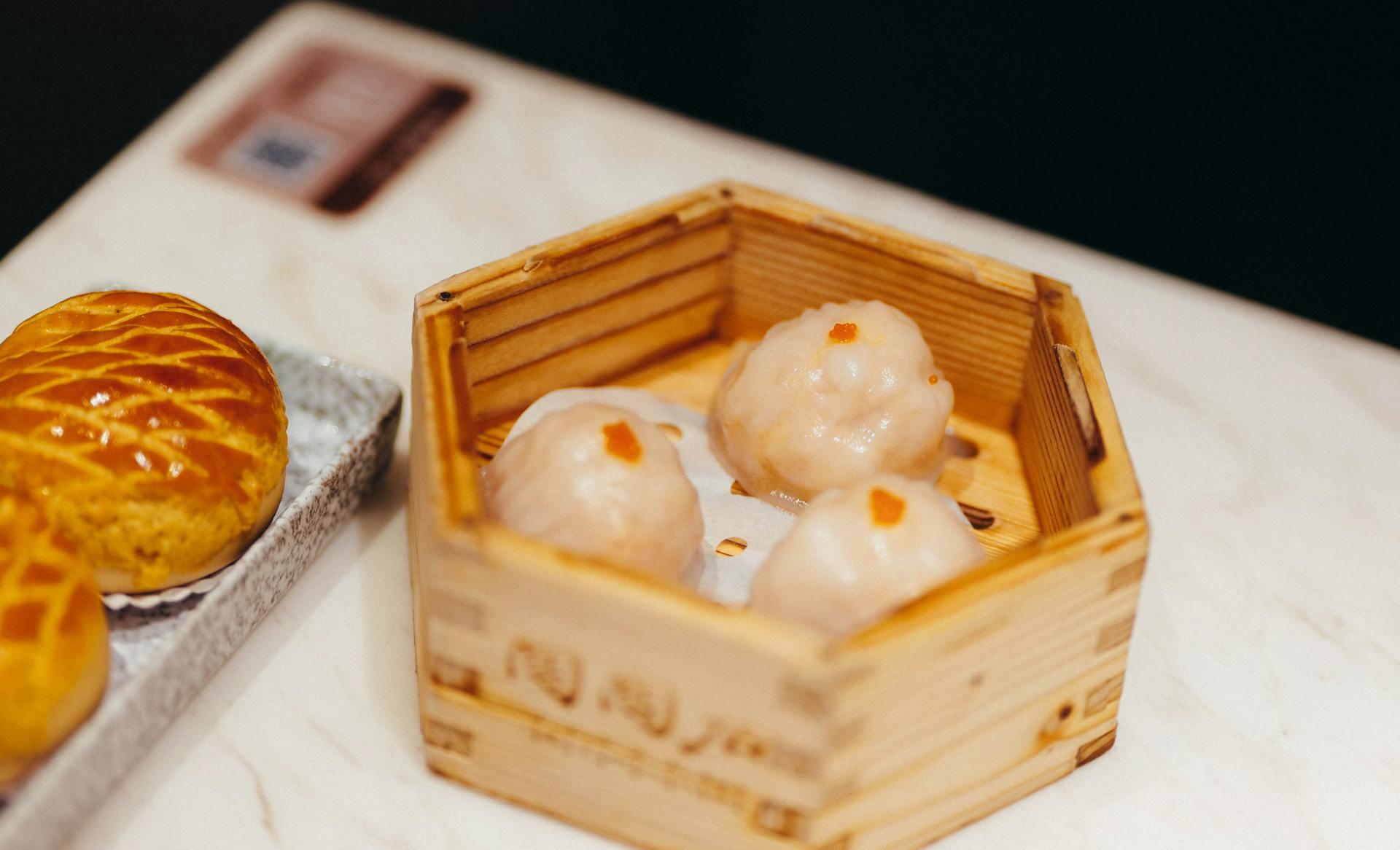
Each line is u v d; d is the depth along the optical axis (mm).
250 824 474
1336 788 496
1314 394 588
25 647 443
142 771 479
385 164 633
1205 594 532
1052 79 906
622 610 426
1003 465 531
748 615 425
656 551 470
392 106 651
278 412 505
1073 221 832
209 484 481
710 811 453
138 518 477
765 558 494
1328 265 813
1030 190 846
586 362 530
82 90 844
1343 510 556
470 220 620
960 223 631
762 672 423
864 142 870
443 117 649
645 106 664
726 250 533
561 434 475
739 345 556
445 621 445
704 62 909
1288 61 912
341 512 520
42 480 473
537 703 451
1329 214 838
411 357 580
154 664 466
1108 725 486
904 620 425
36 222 777
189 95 646
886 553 458
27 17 882
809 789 439
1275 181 855
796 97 890
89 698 458
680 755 445
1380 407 586
